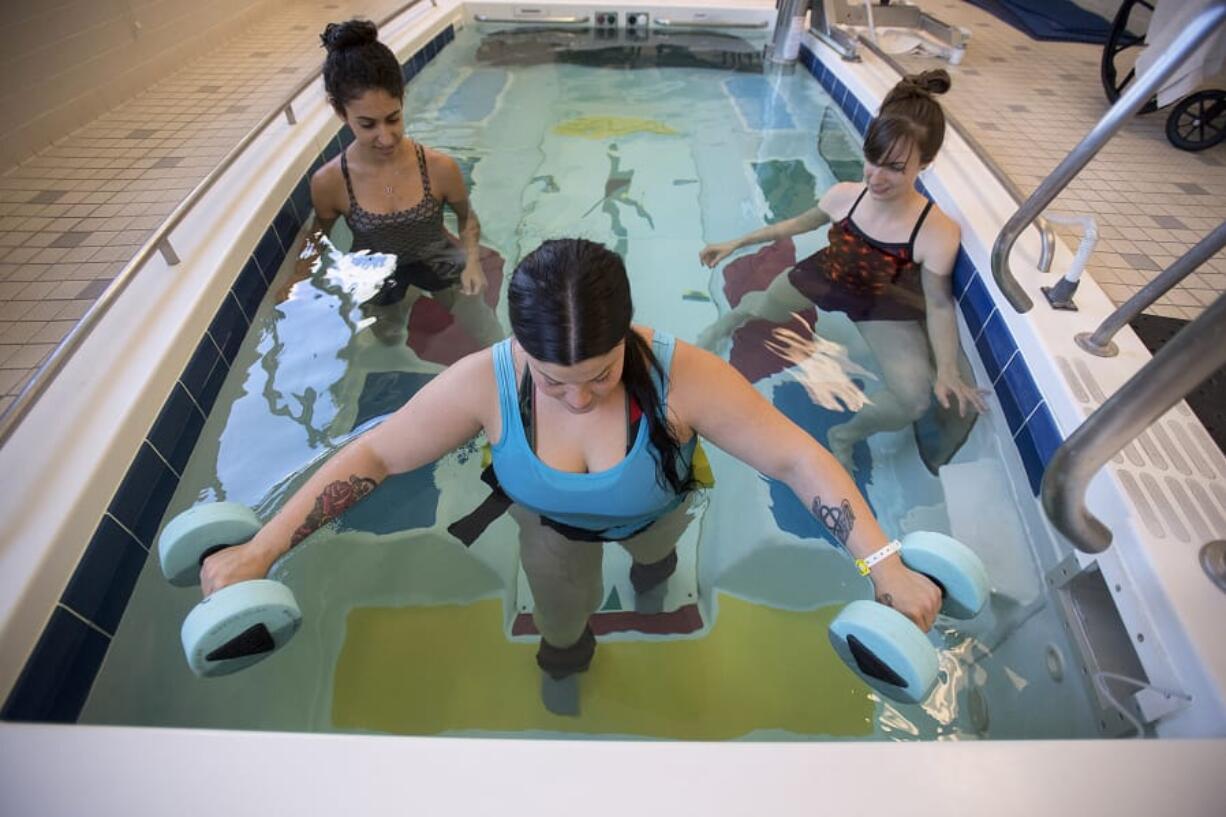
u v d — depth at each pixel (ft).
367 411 5.08
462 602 4.17
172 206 7.36
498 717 3.65
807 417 5.22
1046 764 2.47
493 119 9.65
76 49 9.07
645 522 3.86
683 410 3.42
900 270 6.12
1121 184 7.73
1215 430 4.14
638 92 10.57
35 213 7.24
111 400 3.98
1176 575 3.28
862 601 3.22
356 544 4.46
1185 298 5.76
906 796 2.38
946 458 4.94
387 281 6.20
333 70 5.31
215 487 4.45
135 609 3.76
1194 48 3.57
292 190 6.43
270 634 3.27
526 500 3.76
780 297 6.34
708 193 8.15
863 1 11.49
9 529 3.30
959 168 6.75
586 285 2.44
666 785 2.39
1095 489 3.81
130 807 2.32
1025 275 5.27
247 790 2.36
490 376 3.38
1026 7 14.07
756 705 3.71
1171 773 2.47
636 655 3.93
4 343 5.45
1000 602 4.12
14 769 2.41
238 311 5.31
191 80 10.85
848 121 9.65
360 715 3.61
